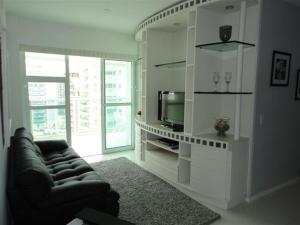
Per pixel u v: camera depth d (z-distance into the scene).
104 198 2.13
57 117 4.57
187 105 3.20
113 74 5.16
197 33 2.95
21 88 4.05
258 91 2.87
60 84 4.54
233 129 3.13
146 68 4.11
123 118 5.43
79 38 4.53
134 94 5.41
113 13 3.70
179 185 3.38
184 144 3.35
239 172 2.82
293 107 3.42
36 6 3.40
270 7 2.85
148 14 3.72
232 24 3.09
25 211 1.90
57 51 4.32
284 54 3.12
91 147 5.50
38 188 1.89
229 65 3.15
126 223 1.49
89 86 5.45
